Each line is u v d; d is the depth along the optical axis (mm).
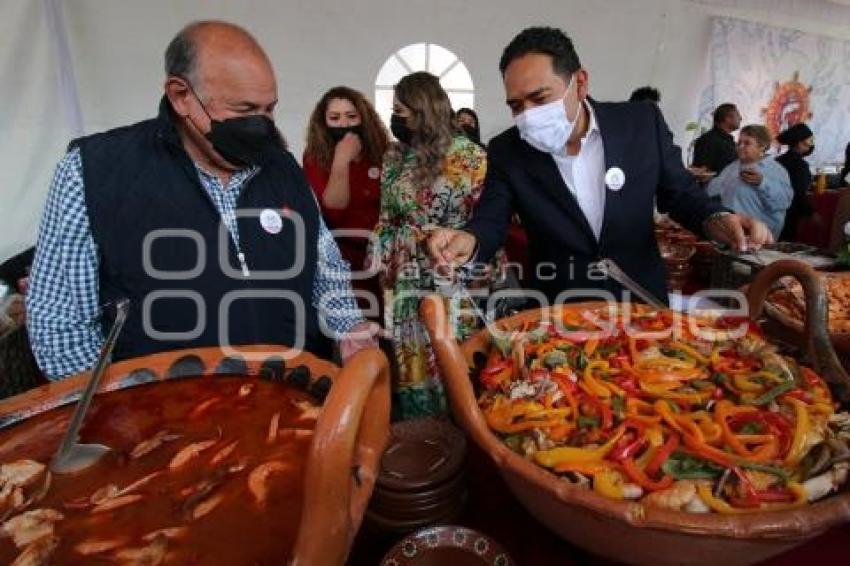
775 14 4809
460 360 706
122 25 2844
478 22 3635
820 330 803
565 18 3883
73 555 554
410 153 1669
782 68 4965
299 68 3314
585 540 588
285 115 3365
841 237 2578
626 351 894
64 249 920
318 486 392
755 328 903
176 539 572
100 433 734
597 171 1296
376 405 496
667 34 4301
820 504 518
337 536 404
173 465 675
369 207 2082
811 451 640
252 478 651
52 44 2508
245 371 867
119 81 2912
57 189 919
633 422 702
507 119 3928
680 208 1281
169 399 806
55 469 664
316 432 396
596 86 4207
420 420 834
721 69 4586
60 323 940
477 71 3744
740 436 663
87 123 2885
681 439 676
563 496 546
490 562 602
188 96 864
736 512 549
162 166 934
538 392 766
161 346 995
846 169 4754
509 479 642
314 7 3230
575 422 720
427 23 3521
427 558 610
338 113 2004
